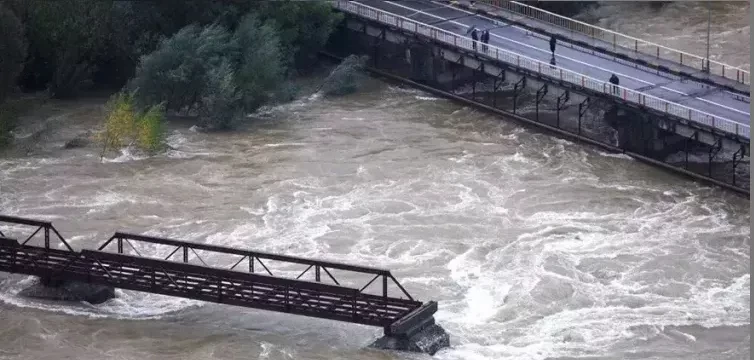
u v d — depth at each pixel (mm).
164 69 169500
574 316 117562
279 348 110875
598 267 126625
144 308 118688
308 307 112688
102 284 118312
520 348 111750
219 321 116188
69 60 176000
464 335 113875
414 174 150000
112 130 157250
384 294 111938
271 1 182500
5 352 110625
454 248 131125
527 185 146750
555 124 164000
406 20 179375
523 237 133375
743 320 116625
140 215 140250
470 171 150875
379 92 179250
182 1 180500
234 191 145875
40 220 128000
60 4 177250
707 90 158500
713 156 148125
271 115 170250
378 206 141375
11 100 165375
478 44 170000
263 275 113500
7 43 167250
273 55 172000
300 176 149750
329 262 114000
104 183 148250
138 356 109750
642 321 116625
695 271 125688
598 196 143750
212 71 166875
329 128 165125
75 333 113688
